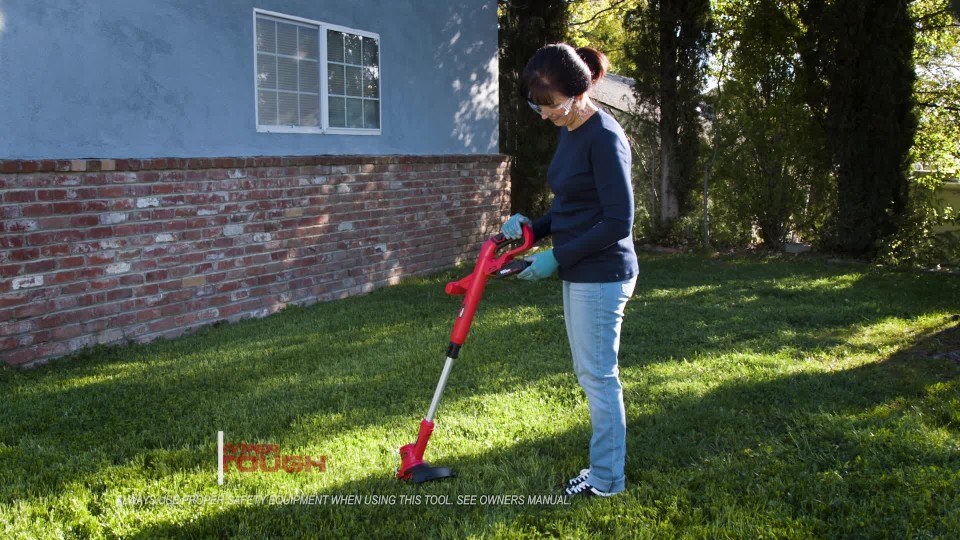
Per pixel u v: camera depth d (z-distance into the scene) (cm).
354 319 628
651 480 311
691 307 663
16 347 485
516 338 552
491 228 987
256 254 650
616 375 292
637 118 1121
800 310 642
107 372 476
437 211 880
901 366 471
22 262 483
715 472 315
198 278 600
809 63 984
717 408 393
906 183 943
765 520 275
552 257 277
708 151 1095
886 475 305
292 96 696
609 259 278
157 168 558
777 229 1052
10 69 481
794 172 1044
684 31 1054
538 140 1120
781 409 393
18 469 320
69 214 507
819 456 328
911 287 755
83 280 520
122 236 542
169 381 453
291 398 419
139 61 559
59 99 510
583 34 1825
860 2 902
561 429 367
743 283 785
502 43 1115
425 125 870
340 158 727
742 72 1052
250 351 524
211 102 617
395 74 816
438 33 877
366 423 379
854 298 698
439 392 308
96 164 517
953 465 318
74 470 323
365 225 771
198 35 601
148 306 564
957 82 1175
